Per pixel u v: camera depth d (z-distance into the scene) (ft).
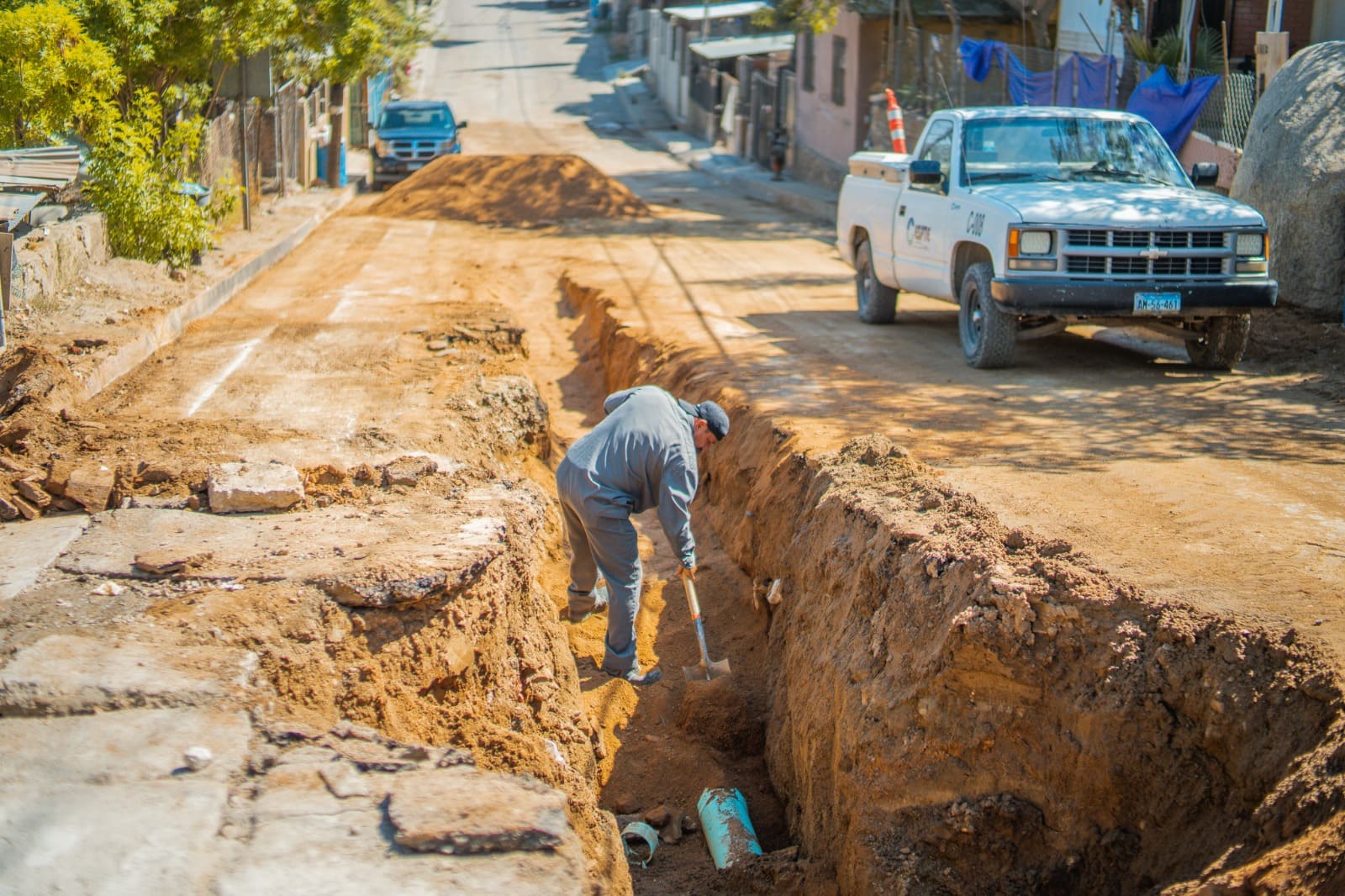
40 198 31.14
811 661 19.54
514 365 33.09
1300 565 16.42
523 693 18.03
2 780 11.59
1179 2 61.11
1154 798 14.02
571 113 156.25
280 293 43.55
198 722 12.75
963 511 18.22
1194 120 50.31
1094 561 16.19
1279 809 12.05
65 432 22.45
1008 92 68.39
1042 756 14.82
